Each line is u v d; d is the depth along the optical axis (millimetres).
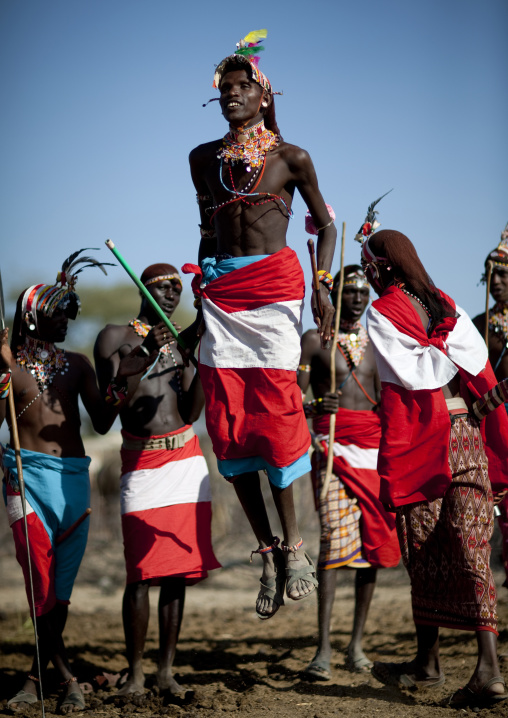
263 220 8117
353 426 10648
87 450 25531
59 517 9164
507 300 11461
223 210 8219
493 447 8750
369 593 10656
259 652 11984
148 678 10281
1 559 21719
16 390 9250
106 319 60625
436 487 8086
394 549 10562
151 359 9094
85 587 19078
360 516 10531
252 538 22547
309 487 21297
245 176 8141
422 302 8438
